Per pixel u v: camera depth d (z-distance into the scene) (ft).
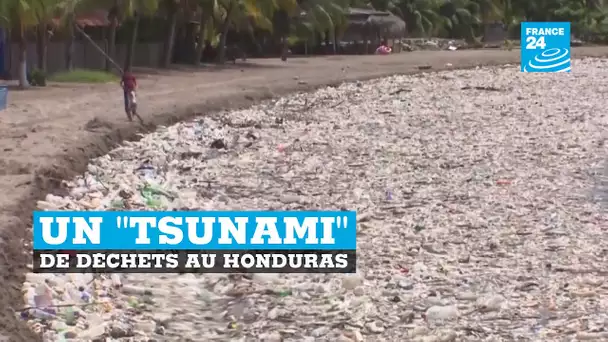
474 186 76.23
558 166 86.48
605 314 41.16
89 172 73.05
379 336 39.27
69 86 143.33
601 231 59.41
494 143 101.50
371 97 150.82
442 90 164.45
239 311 43.37
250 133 104.68
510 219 63.21
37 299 40.88
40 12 134.31
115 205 62.18
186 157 89.04
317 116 124.47
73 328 38.73
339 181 78.79
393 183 77.61
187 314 42.88
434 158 91.09
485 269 50.06
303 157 91.09
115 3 163.84
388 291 45.62
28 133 86.69
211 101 126.00
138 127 97.81
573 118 124.98
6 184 60.90
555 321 40.70
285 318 42.04
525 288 46.16
